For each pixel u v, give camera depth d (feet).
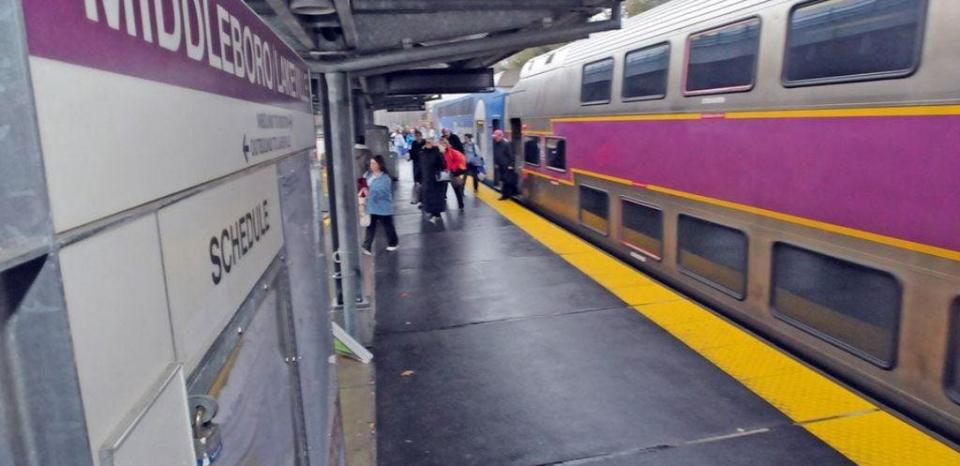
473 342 22.81
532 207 50.21
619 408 17.60
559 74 41.57
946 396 14.97
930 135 14.79
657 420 16.84
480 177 76.89
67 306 2.20
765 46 20.33
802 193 19.01
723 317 23.76
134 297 2.77
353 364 21.26
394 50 19.53
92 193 2.42
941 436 15.23
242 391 4.49
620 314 24.86
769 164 20.40
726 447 15.38
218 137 4.25
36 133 2.07
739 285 22.70
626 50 30.78
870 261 16.70
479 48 19.21
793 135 19.26
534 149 48.42
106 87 2.60
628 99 30.68
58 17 2.26
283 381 6.07
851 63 17.08
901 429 15.53
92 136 2.45
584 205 38.09
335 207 22.63
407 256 36.37
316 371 8.50
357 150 42.19
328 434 8.81
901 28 15.52
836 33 17.52
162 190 3.14
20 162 2.06
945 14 14.39
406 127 163.22
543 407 17.88
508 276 31.04
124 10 2.87
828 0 17.81
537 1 16.67
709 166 23.91
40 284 2.12
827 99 17.87
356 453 15.92
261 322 5.26
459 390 19.12
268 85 6.34
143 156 2.93
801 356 19.92
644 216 30.01
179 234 3.40
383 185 36.88
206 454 3.48
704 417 16.85
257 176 5.49
